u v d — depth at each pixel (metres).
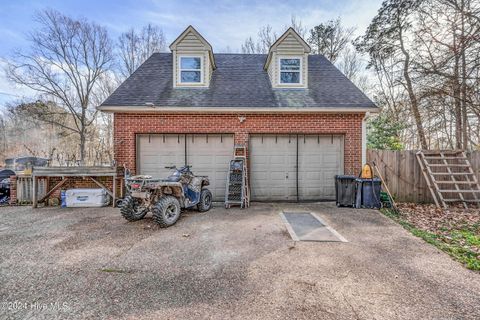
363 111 7.46
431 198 7.33
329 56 18.50
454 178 7.30
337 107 7.40
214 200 7.79
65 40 16.36
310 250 3.85
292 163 7.82
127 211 5.29
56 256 3.63
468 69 6.83
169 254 3.71
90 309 2.41
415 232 4.62
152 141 7.70
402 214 6.03
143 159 7.70
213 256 3.64
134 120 7.53
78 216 5.96
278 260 3.50
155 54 9.95
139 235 4.56
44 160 13.23
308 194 7.84
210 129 7.63
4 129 19.34
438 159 7.31
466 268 3.24
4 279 2.97
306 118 7.67
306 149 7.82
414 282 2.89
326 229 4.89
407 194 7.44
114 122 7.50
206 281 2.93
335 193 7.55
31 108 16.11
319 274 3.09
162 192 5.63
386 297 2.59
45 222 5.43
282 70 8.47
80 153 16.98
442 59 7.48
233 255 3.67
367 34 14.17
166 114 7.57
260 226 5.11
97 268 3.26
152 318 2.28
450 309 2.39
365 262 3.42
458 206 6.89
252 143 7.78
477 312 2.35
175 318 2.28
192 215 6.02
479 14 6.57
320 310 2.39
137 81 8.38
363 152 7.63
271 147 7.80
